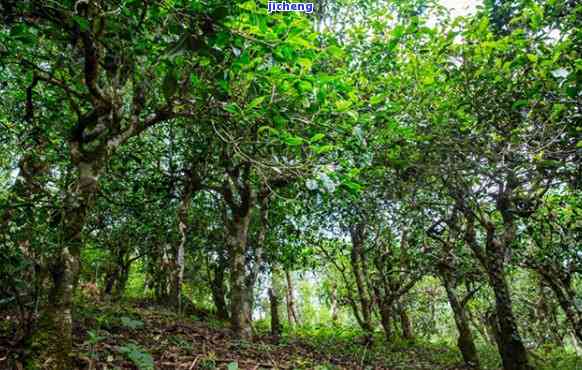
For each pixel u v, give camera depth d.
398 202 11.27
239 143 6.11
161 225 14.77
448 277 13.42
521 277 18.64
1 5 4.02
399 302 19.78
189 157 11.19
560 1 6.22
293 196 11.65
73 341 5.73
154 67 5.47
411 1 8.86
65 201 4.85
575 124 6.35
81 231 4.82
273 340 12.48
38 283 4.55
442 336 31.11
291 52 3.88
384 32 8.71
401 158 8.28
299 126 6.13
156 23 4.47
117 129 5.54
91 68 4.53
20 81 7.34
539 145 6.29
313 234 17.19
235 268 10.73
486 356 16.50
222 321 16.94
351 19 11.73
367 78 8.41
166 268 16.00
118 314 9.43
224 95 5.00
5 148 7.76
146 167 11.18
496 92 6.94
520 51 6.31
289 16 4.33
